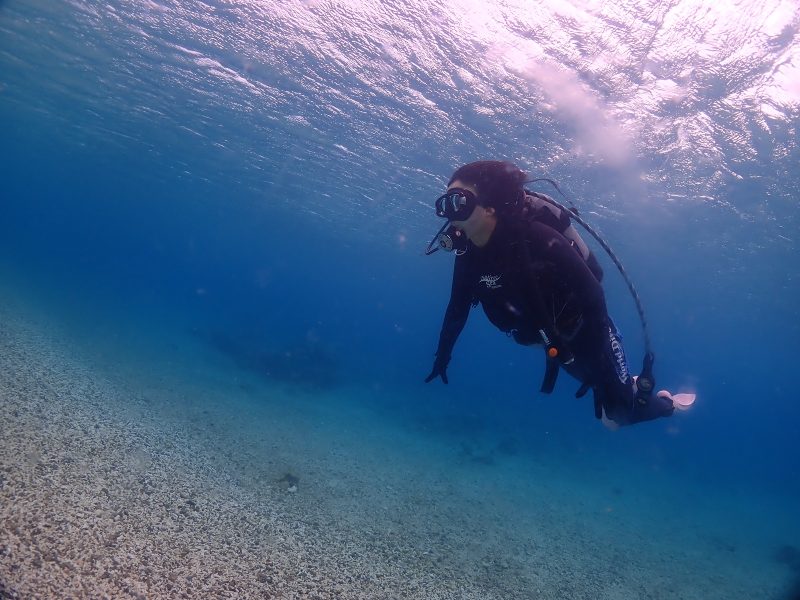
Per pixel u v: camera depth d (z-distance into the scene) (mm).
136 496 3221
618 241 11008
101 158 17547
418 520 5051
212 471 4391
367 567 3494
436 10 4965
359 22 5410
